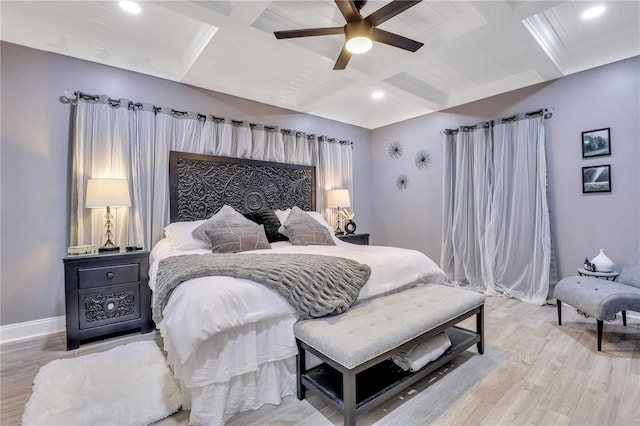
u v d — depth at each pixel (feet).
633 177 9.70
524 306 10.99
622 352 7.43
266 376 5.71
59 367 6.68
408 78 12.35
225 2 7.39
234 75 11.65
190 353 4.71
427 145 15.49
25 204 8.75
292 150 14.26
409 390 6.01
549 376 6.42
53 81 9.12
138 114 10.26
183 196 11.11
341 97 12.92
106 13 8.08
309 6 7.95
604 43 9.65
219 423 4.97
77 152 9.16
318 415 5.34
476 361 7.07
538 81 11.62
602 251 9.79
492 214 12.51
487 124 12.87
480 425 5.00
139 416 5.11
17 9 7.83
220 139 12.07
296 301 5.61
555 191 11.31
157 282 6.51
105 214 9.53
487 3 7.12
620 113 9.91
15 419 5.12
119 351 7.48
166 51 9.97
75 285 7.92
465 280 13.65
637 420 5.04
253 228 10.09
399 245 16.78
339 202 14.73
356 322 5.64
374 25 6.66
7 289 8.51
